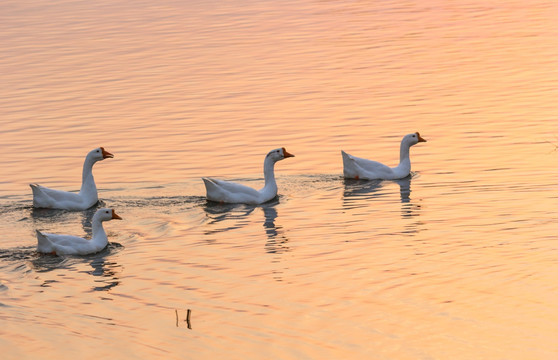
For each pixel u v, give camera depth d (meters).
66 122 37.06
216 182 26.69
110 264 21.58
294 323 17.89
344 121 36.34
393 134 34.50
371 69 45.62
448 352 16.59
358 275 20.48
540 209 25.11
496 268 20.69
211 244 23.00
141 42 53.84
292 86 42.44
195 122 36.62
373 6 66.00
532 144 32.25
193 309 18.69
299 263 21.41
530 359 16.31
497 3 66.19
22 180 29.67
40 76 45.59
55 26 59.88
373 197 27.16
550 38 52.00
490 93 40.00
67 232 24.27
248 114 37.69
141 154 32.41
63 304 19.05
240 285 20.03
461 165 30.27
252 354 16.53
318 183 28.92
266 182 27.19
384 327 17.66
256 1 69.25
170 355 16.55
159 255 22.19
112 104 39.91
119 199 27.30
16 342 17.12
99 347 16.91
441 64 46.25
